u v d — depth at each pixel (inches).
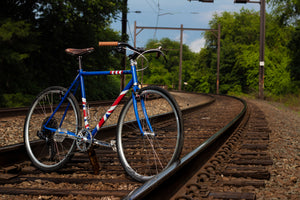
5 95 550.0
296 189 106.0
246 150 167.2
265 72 1171.9
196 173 109.4
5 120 306.7
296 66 888.3
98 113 127.0
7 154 131.0
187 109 376.5
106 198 93.0
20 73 584.7
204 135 223.9
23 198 95.1
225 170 119.4
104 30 800.3
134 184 108.7
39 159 142.9
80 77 133.5
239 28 1943.9
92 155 120.2
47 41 665.0
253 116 345.7
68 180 110.9
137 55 119.3
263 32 872.3
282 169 131.6
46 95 140.9
